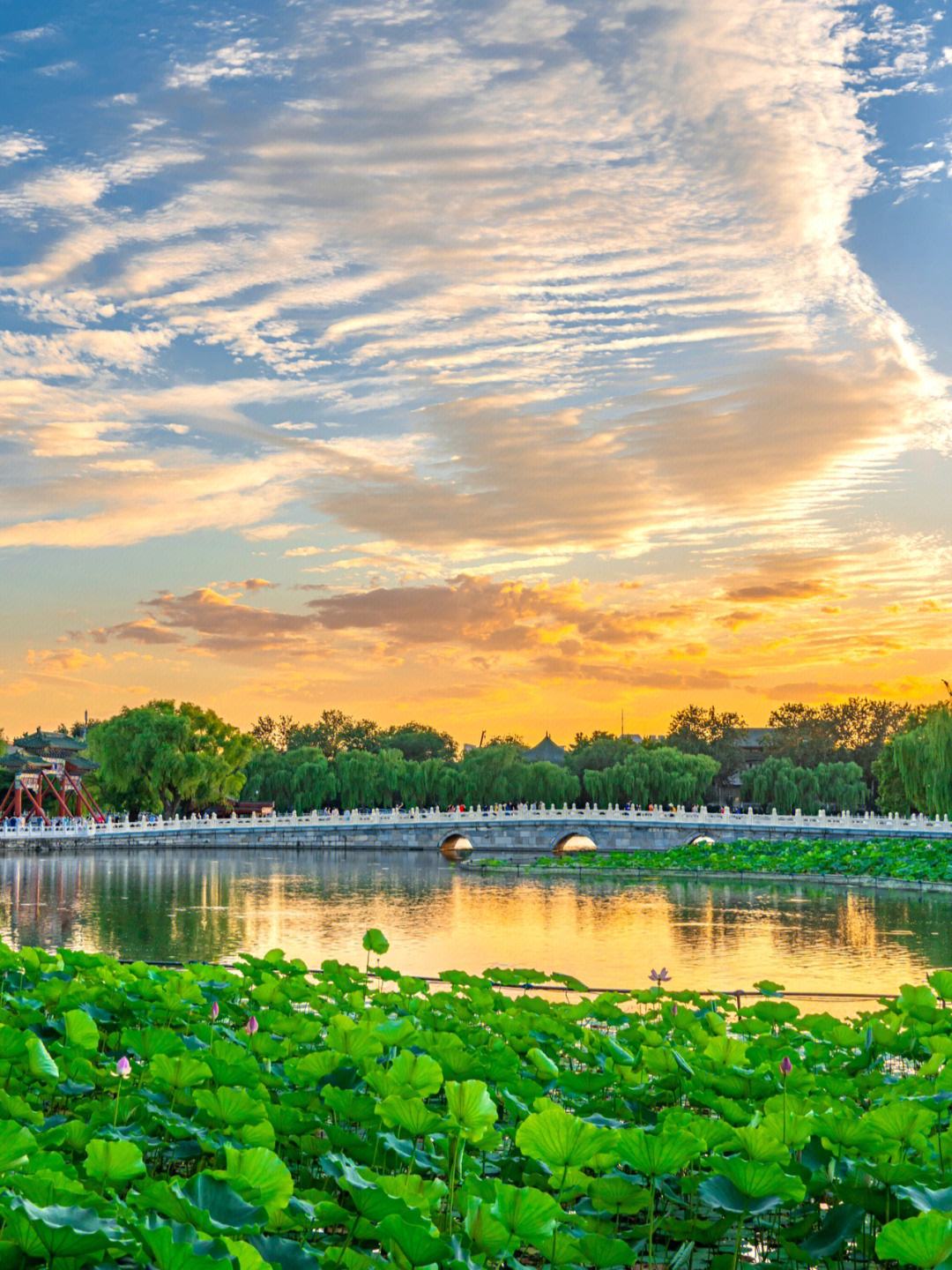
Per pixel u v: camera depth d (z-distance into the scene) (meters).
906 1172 7.72
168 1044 10.24
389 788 118.75
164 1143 8.98
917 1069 12.27
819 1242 7.85
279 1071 10.81
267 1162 6.89
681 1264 8.64
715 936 47.22
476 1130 8.08
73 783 107.06
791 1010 13.56
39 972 14.52
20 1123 8.41
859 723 157.75
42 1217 5.93
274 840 100.62
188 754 107.06
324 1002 13.92
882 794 100.38
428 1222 6.61
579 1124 7.46
